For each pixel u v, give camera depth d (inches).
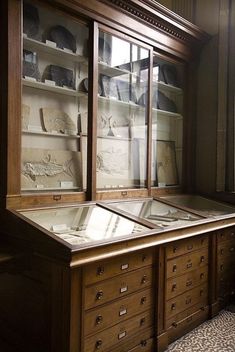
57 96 100.9
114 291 75.5
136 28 108.2
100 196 100.0
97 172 104.7
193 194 139.1
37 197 84.3
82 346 67.8
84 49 99.2
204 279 108.8
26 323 74.6
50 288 68.4
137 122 119.9
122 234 76.7
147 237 79.7
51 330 68.4
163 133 135.0
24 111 91.2
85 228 79.4
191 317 102.4
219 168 138.0
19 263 70.5
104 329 73.3
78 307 66.5
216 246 114.0
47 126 96.6
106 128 109.8
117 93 112.5
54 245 65.1
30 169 87.4
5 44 77.6
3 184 78.7
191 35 129.8
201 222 99.6
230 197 134.3
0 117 79.4
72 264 62.4
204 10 143.3
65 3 88.0
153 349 87.9
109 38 103.1
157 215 101.7
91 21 95.7
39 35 91.1
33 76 92.1
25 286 74.5
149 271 86.0
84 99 103.7
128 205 102.2
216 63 139.1
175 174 137.4
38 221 76.4
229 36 135.8
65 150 97.7
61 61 100.7
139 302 83.1
